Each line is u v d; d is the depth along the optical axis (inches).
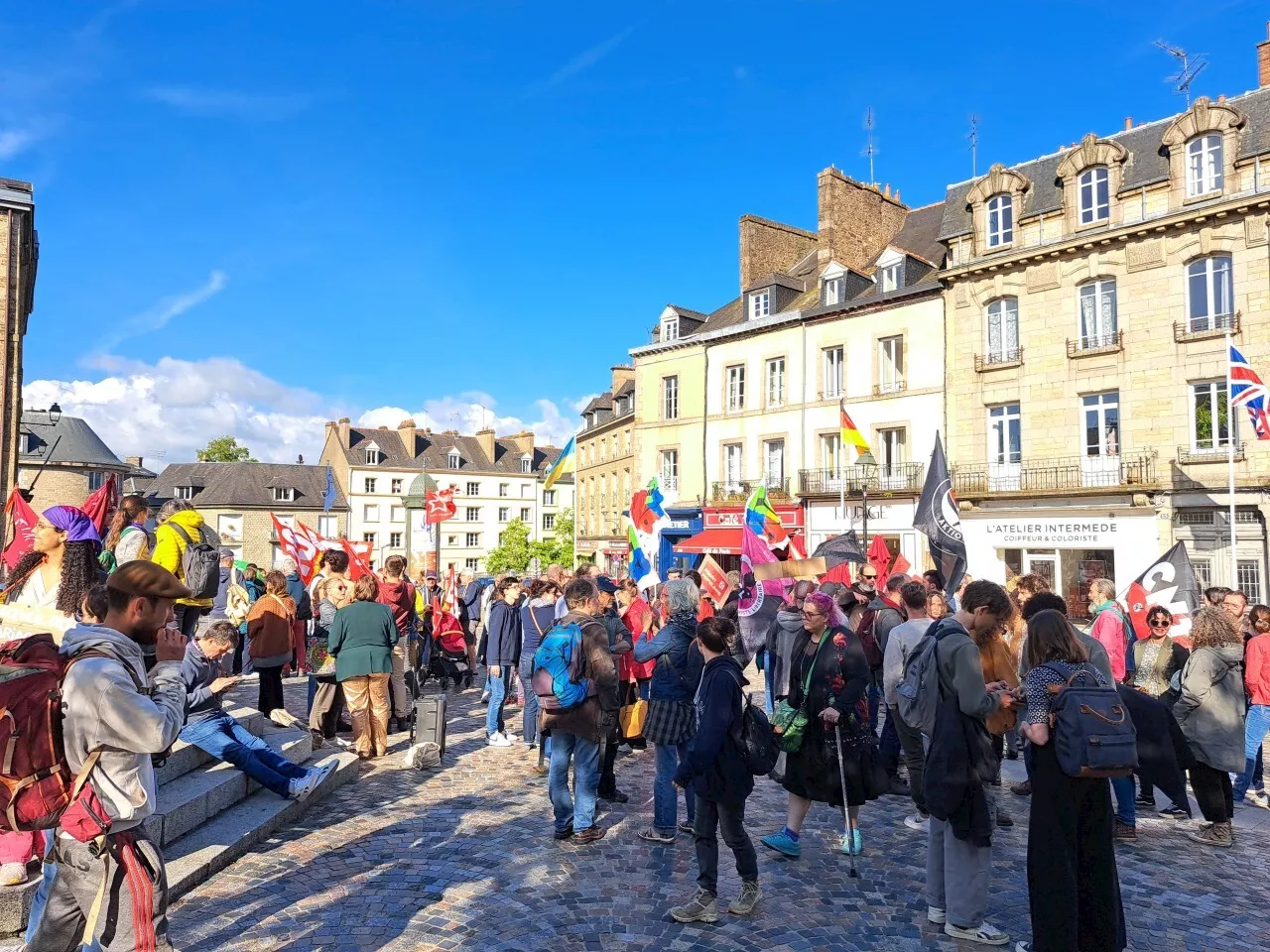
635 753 401.1
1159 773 259.8
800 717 246.1
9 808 121.4
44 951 128.6
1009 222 1006.4
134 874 129.5
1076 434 937.5
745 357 1307.8
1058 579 944.9
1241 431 816.9
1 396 861.8
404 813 287.3
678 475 1396.4
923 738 265.1
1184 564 413.1
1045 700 175.6
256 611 355.3
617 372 1909.4
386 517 2915.8
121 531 286.8
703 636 213.0
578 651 259.9
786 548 1143.0
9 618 198.8
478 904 213.0
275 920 200.1
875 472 1114.1
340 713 392.2
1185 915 209.6
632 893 221.8
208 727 270.8
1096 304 932.6
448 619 574.9
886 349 1128.8
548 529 3152.1
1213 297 848.9
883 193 1365.7
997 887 228.1
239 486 2758.4
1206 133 851.4
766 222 1438.2
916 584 267.6
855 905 215.8
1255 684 312.2
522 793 313.9
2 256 872.3
